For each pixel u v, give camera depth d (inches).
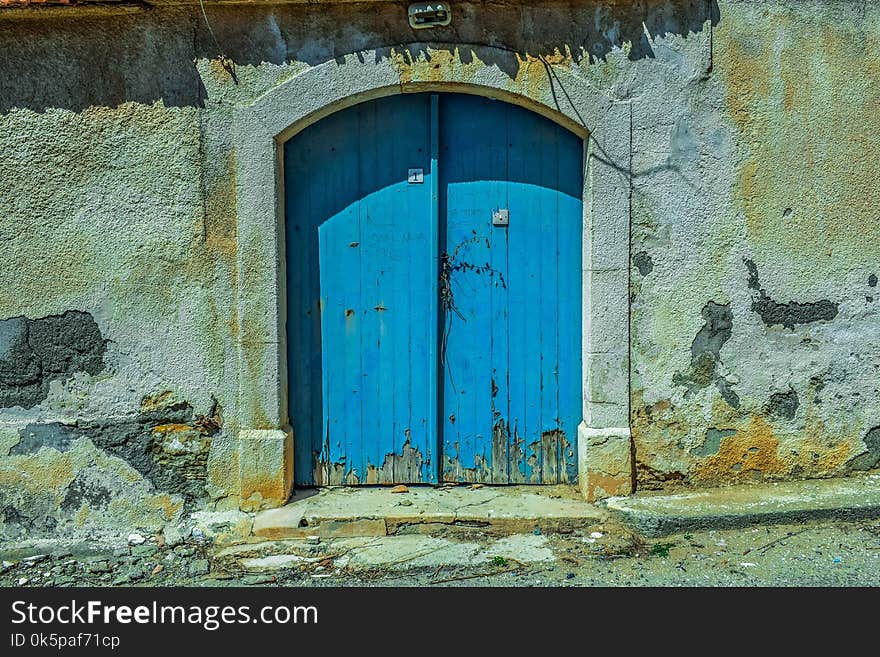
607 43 188.1
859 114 194.2
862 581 163.9
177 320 189.0
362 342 199.0
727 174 192.1
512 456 201.9
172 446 190.7
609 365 192.4
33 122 184.7
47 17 182.5
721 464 197.0
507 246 198.5
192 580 171.6
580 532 185.8
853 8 192.9
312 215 196.4
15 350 187.6
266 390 190.5
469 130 196.5
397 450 201.0
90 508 190.1
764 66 191.5
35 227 186.2
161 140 185.9
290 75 185.6
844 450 199.3
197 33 184.7
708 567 170.7
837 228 195.5
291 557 178.7
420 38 185.3
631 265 191.8
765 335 195.5
